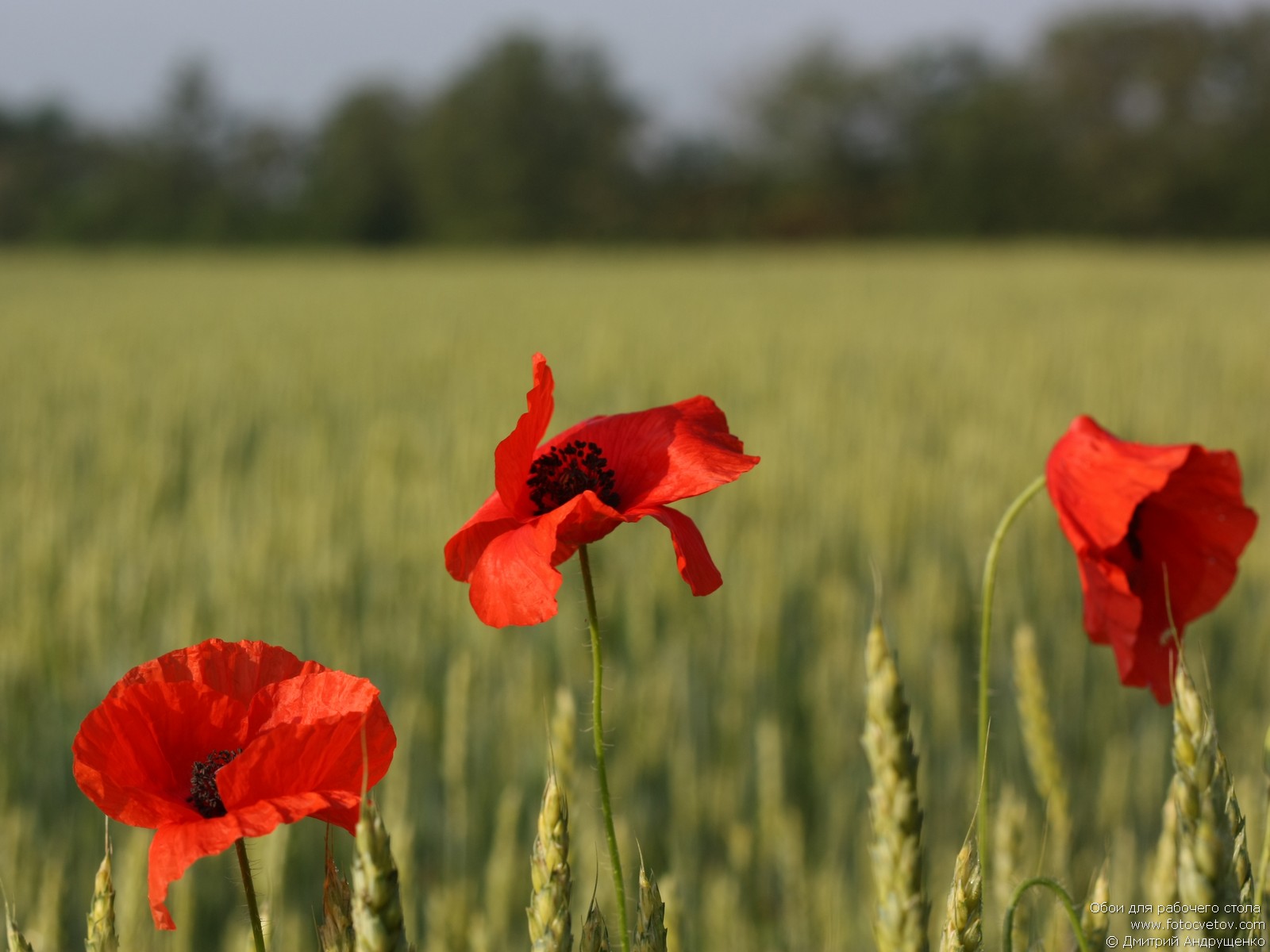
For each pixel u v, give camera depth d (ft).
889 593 18.16
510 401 34.76
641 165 294.87
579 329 62.23
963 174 258.98
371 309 81.97
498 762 13.60
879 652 3.44
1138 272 124.36
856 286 110.01
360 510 22.24
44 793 13.43
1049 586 18.38
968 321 65.72
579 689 14.98
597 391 38.01
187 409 36.24
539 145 289.33
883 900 3.39
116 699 3.55
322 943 3.38
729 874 11.78
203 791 3.56
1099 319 63.46
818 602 17.97
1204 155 235.40
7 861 9.62
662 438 4.63
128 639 15.53
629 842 11.12
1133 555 5.65
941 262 166.30
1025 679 6.40
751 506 22.21
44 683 14.53
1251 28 228.63
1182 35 232.94
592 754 13.58
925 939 3.36
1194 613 5.53
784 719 16.01
